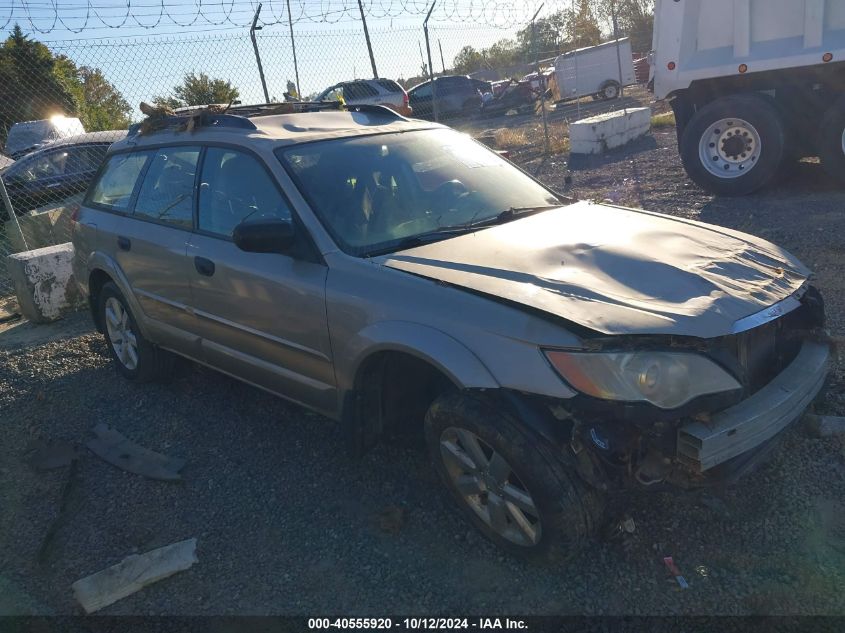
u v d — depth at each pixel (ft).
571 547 8.78
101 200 16.51
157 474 12.51
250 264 11.81
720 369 8.60
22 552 10.91
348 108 15.25
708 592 8.85
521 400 8.72
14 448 14.21
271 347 11.93
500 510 9.36
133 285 14.97
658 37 28.91
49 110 39.06
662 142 45.73
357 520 10.87
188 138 13.92
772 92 27.37
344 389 10.69
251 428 13.98
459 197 12.55
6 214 31.55
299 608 9.29
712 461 8.30
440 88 75.20
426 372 11.02
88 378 17.28
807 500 10.23
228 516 11.32
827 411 12.23
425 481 11.62
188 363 17.33
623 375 8.23
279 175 11.70
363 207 11.60
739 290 9.57
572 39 80.43
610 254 10.16
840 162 26.20
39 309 22.21
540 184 14.02
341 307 10.38
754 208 26.04
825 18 24.94
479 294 9.29
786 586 8.79
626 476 8.59
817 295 10.89
